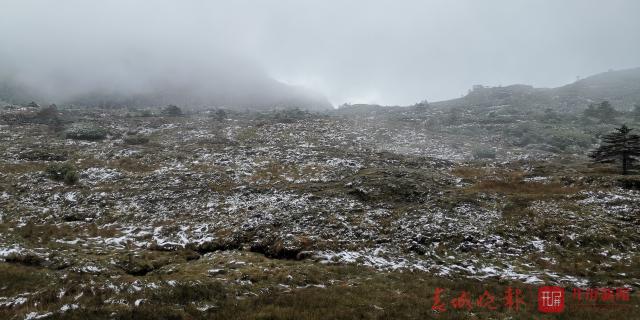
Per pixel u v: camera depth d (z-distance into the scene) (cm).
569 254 1800
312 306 1189
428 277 1603
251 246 2022
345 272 1633
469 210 2384
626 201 2333
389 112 10625
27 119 5756
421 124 7569
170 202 2733
